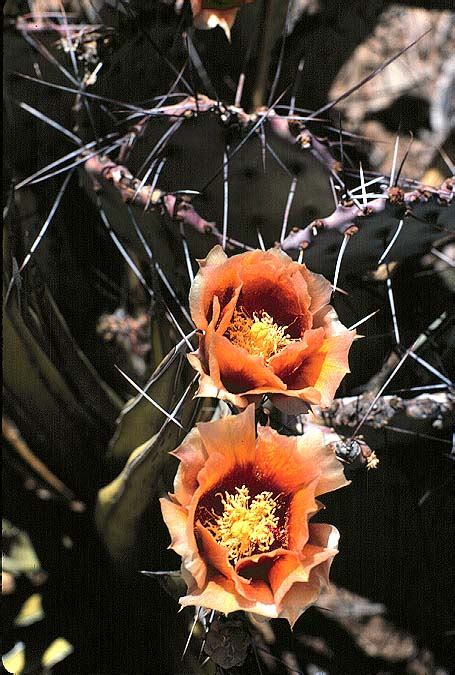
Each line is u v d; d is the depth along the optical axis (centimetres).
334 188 60
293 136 59
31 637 65
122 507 60
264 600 47
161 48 67
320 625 67
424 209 58
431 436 65
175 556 63
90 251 72
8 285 60
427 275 72
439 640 67
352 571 68
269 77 79
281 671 65
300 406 49
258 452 49
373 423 61
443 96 79
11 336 60
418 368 67
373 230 58
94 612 66
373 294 69
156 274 58
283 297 51
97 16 72
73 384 65
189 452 48
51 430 65
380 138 79
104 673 64
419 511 68
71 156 63
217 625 54
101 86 67
